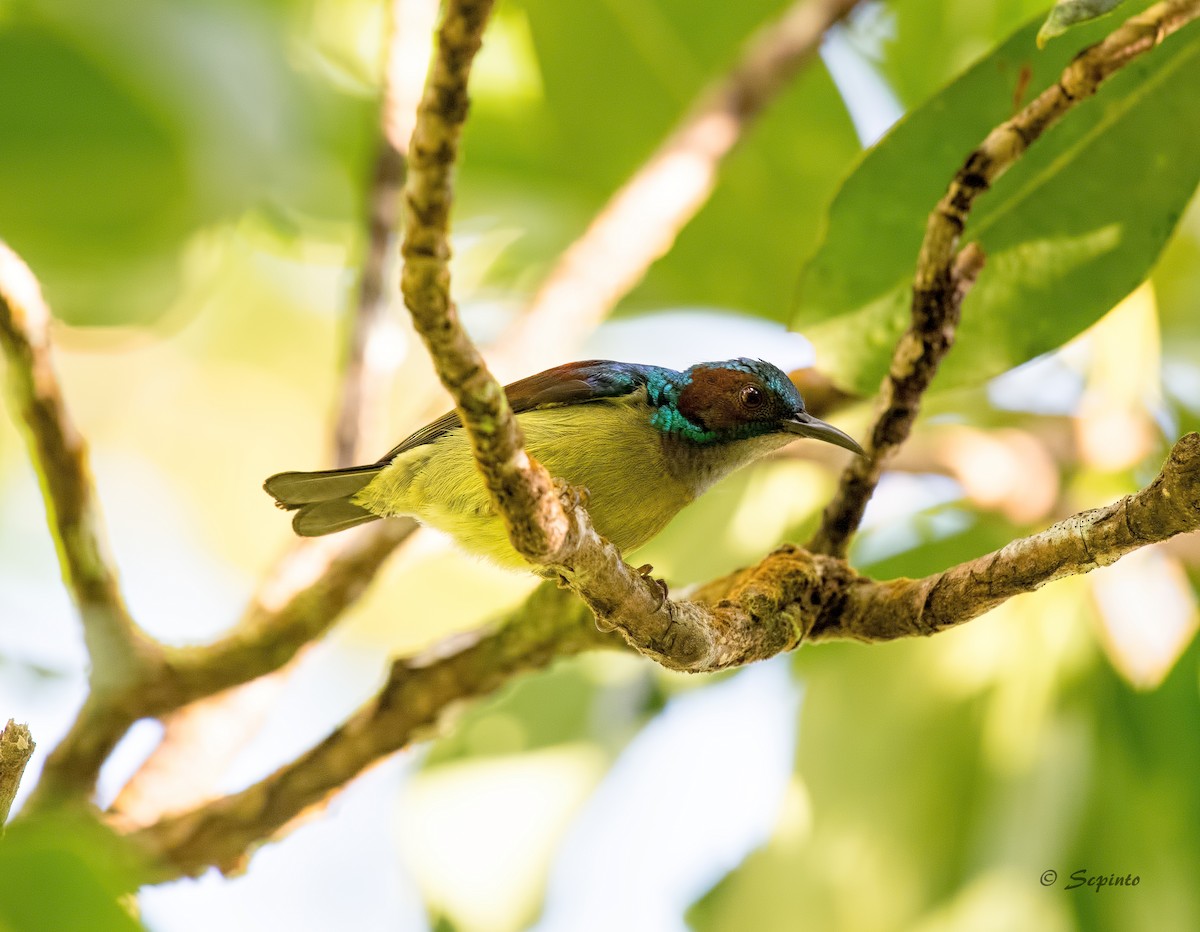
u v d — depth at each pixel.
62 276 10.77
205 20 11.16
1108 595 10.46
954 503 11.29
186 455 16.95
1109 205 7.87
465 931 10.96
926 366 7.52
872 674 11.20
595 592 6.52
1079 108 7.63
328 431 10.63
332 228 12.27
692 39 11.98
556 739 11.69
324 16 12.19
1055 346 8.14
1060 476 11.17
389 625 14.38
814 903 10.75
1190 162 7.73
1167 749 10.33
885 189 7.88
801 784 11.05
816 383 10.70
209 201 10.96
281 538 17.19
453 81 4.46
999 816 10.67
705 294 12.76
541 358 10.10
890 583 7.75
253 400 16.88
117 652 8.90
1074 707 10.74
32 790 9.04
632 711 11.95
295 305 16.55
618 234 10.25
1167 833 10.27
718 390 9.54
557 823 11.31
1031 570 6.90
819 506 11.66
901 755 10.98
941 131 7.71
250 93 11.19
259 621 9.24
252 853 9.28
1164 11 6.51
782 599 7.64
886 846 10.78
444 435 9.19
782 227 12.39
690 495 9.73
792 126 12.11
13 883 4.62
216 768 9.74
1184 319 12.45
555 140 12.69
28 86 10.42
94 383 16.61
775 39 10.45
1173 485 6.20
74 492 8.50
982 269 7.89
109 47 10.53
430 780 11.36
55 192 10.63
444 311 5.03
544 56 12.16
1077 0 6.19
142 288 10.88
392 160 9.91
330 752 9.27
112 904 4.66
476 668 9.16
